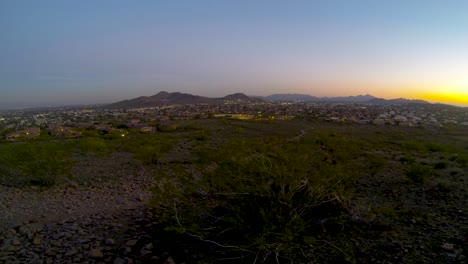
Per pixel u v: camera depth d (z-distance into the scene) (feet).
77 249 17.43
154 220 22.56
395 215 23.65
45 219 23.89
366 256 16.33
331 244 17.30
